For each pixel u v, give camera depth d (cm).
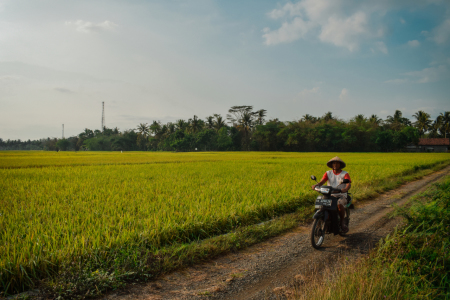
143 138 11862
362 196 973
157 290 362
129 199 814
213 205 700
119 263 397
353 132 8025
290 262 454
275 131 8788
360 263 413
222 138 9025
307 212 745
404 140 7744
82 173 1599
